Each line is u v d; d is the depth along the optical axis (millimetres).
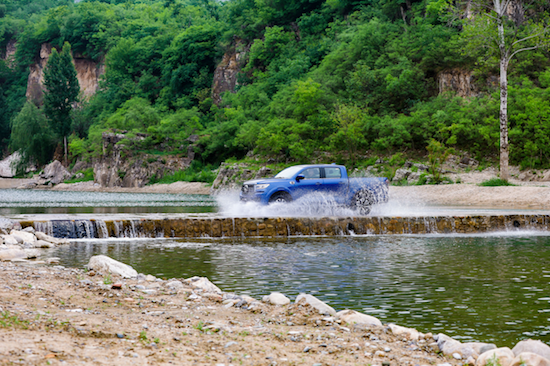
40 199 41969
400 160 52031
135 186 79438
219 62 109938
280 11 104125
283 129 63875
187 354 4398
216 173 72812
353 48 73625
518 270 10297
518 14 55812
